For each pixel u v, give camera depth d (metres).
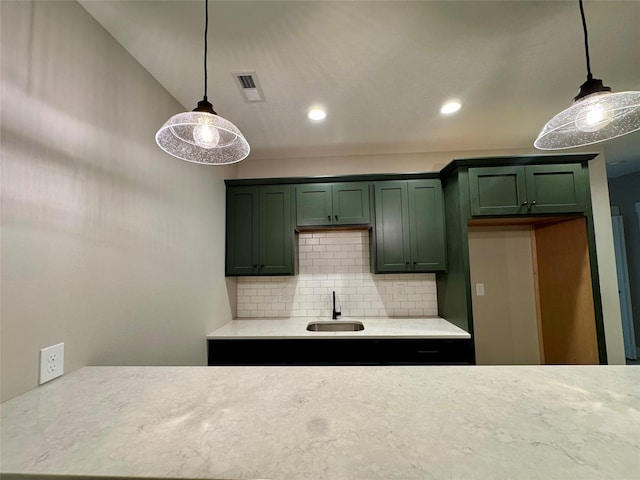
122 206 1.40
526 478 0.53
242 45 1.46
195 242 2.12
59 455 0.62
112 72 1.36
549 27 1.40
